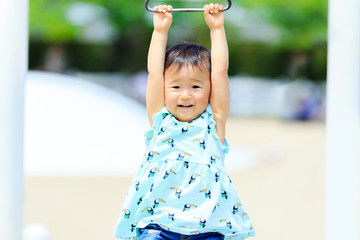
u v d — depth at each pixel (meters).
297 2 38.66
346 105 5.95
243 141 27.14
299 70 46.06
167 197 6.11
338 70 5.97
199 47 6.42
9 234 5.78
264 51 47.09
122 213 6.24
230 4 6.25
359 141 5.93
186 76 6.19
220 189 6.14
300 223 13.88
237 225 6.19
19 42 5.80
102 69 44.81
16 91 5.79
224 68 6.28
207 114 6.33
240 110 43.81
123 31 40.66
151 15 38.38
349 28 5.93
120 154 19.06
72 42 42.62
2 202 5.77
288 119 39.41
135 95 39.28
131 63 43.28
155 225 6.18
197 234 6.16
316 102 39.22
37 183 17.70
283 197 16.42
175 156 6.20
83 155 18.89
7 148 5.77
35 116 19.55
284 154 22.77
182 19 36.19
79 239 12.44
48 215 14.36
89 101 20.52
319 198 16.27
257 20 40.56
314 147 24.50
